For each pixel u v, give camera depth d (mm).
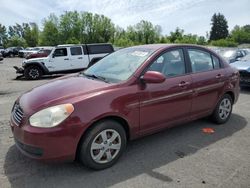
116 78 4172
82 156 3627
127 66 4387
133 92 3953
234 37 106500
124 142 3975
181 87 4578
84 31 92250
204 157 4195
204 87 5000
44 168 3824
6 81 13711
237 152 4383
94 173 3709
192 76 4840
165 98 4344
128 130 4047
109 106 3682
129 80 4023
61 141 3406
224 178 3604
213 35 118062
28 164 3926
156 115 4293
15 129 3627
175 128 5391
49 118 3395
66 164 3924
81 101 3545
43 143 3357
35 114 3459
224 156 4234
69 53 15531
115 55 5023
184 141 4789
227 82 5512
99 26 92688
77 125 3453
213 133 5180
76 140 3488
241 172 3752
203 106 5105
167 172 3748
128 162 4008
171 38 88125
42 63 14852
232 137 5004
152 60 4348
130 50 4945
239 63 9969
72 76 4719
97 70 4695
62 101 3547
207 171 3779
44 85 4328
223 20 117062
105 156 3793
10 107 7195
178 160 4094
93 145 3650
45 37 90125
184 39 84062
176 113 4609
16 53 47406
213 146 4602
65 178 3586
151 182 3504
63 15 90375
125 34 97188
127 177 3617
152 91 4156
